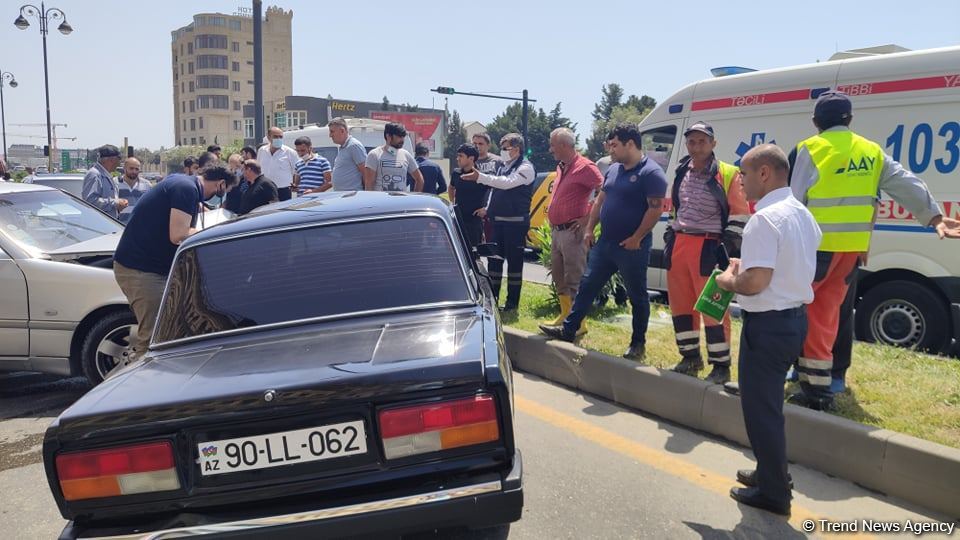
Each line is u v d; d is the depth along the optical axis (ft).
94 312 18.54
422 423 8.54
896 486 11.91
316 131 58.95
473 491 8.45
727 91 24.47
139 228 17.01
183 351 10.48
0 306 18.38
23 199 20.70
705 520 11.44
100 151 30.86
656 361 17.80
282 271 11.53
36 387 20.52
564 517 11.63
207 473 8.54
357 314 10.82
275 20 462.60
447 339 9.73
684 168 16.88
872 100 20.80
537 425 15.58
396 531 8.45
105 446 8.51
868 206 14.26
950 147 19.40
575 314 19.10
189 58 449.06
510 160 23.81
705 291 12.60
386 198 13.58
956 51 19.40
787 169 11.17
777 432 11.13
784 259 10.77
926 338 20.13
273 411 8.47
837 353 15.20
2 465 14.94
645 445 14.40
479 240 25.86
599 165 32.73
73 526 8.67
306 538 8.37
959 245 19.29
